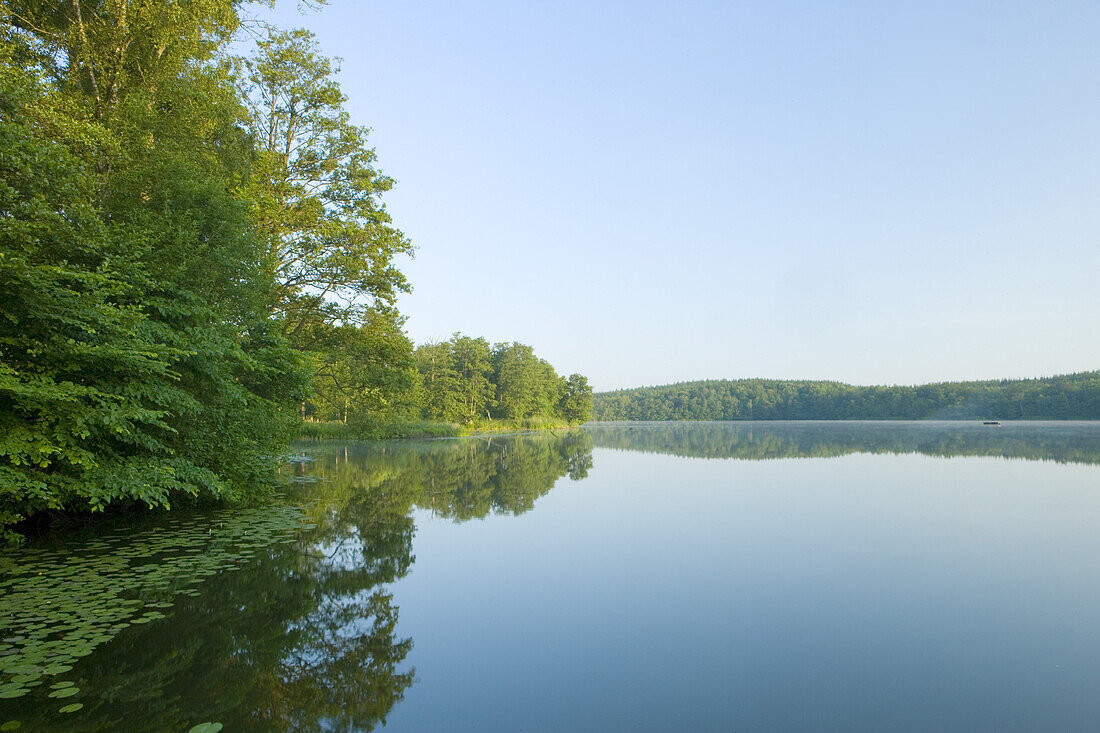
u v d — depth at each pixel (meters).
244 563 7.53
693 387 194.50
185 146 12.03
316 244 18.91
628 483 16.98
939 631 5.38
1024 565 7.69
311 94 19.45
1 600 5.87
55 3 12.73
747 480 17.53
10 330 7.22
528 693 4.16
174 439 10.09
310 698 4.04
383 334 21.03
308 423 43.78
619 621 5.63
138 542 8.55
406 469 21.31
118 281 8.09
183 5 13.07
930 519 10.92
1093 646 5.02
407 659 4.73
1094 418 115.12
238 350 10.29
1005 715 3.84
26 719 3.66
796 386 178.25
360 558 7.99
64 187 7.65
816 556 8.20
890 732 3.62
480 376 87.25
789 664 4.68
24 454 7.28
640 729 3.65
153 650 4.80
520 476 19.06
